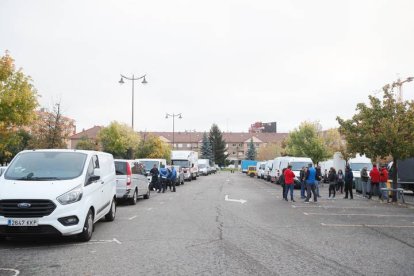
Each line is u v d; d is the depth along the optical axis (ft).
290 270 23.20
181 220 43.91
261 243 31.12
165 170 90.63
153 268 23.52
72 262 24.97
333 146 204.03
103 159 40.29
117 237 33.53
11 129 69.72
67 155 34.63
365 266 24.30
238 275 22.09
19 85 67.26
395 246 30.53
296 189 109.81
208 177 203.51
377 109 70.49
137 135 210.18
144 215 48.52
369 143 69.51
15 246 29.78
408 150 67.36
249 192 91.09
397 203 67.72
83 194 31.04
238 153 512.22
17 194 28.94
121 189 59.21
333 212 53.42
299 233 35.96
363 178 82.28
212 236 34.01
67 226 29.30
